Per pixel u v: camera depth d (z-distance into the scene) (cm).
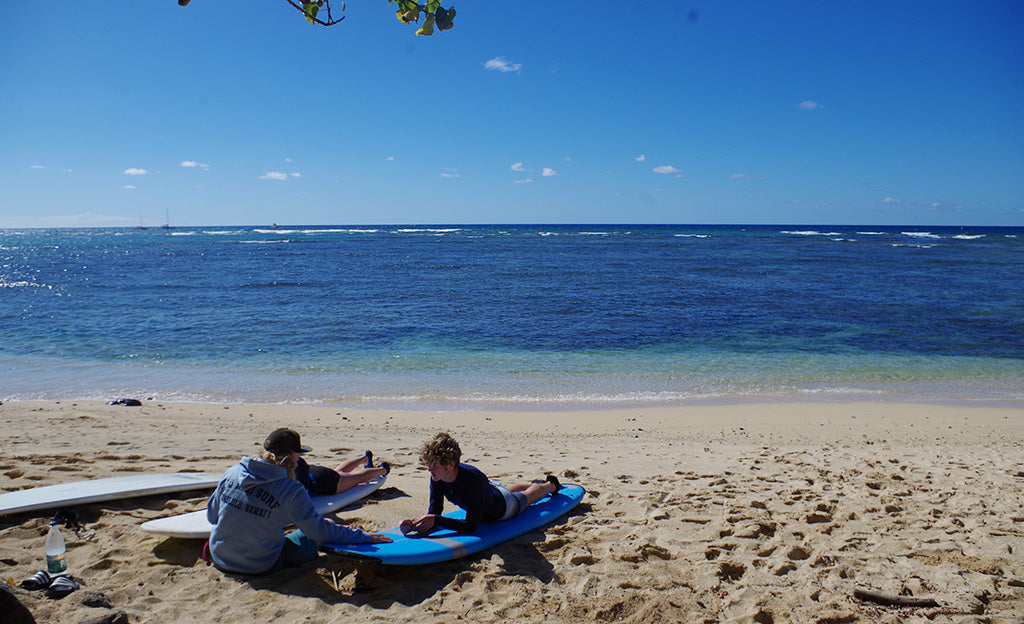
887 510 515
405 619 330
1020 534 449
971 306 2491
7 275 3794
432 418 1045
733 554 419
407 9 263
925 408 1152
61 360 1512
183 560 407
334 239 9869
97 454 686
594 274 3862
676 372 1441
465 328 1969
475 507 428
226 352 1612
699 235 11681
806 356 1623
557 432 971
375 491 555
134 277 3612
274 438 395
